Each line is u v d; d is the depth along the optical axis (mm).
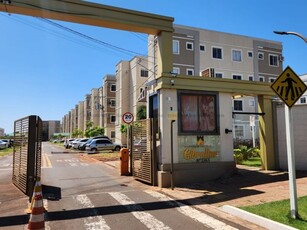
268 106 14680
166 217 7082
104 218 7004
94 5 10797
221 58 42000
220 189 10430
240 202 8367
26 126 9828
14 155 11961
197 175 11867
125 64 52844
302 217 6461
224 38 42625
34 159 9359
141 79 49125
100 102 68062
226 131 12742
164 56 11750
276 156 14602
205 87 12406
